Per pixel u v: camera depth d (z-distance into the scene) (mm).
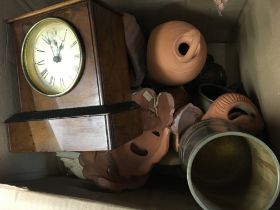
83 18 769
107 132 744
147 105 1013
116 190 923
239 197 756
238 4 1158
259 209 642
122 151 989
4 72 853
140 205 657
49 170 1058
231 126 764
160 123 1007
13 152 852
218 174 883
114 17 902
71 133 777
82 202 650
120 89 883
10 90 875
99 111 751
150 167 1004
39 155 998
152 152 1001
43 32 811
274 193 628
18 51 857
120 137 795
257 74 1062
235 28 1394
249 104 953
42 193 688
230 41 1509
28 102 849
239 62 1410
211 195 761
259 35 1018
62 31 791
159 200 756
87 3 760
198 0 1129
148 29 1359
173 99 1035
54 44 801
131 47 1034
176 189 979
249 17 1146
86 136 762
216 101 970
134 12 1218
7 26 874
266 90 954
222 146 873
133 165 999
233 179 860
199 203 638
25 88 850
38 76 827
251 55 1145
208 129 749
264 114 988
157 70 1038
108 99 792
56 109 810
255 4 1053
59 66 798
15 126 837
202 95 1101
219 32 1428
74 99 791
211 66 1293
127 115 857
